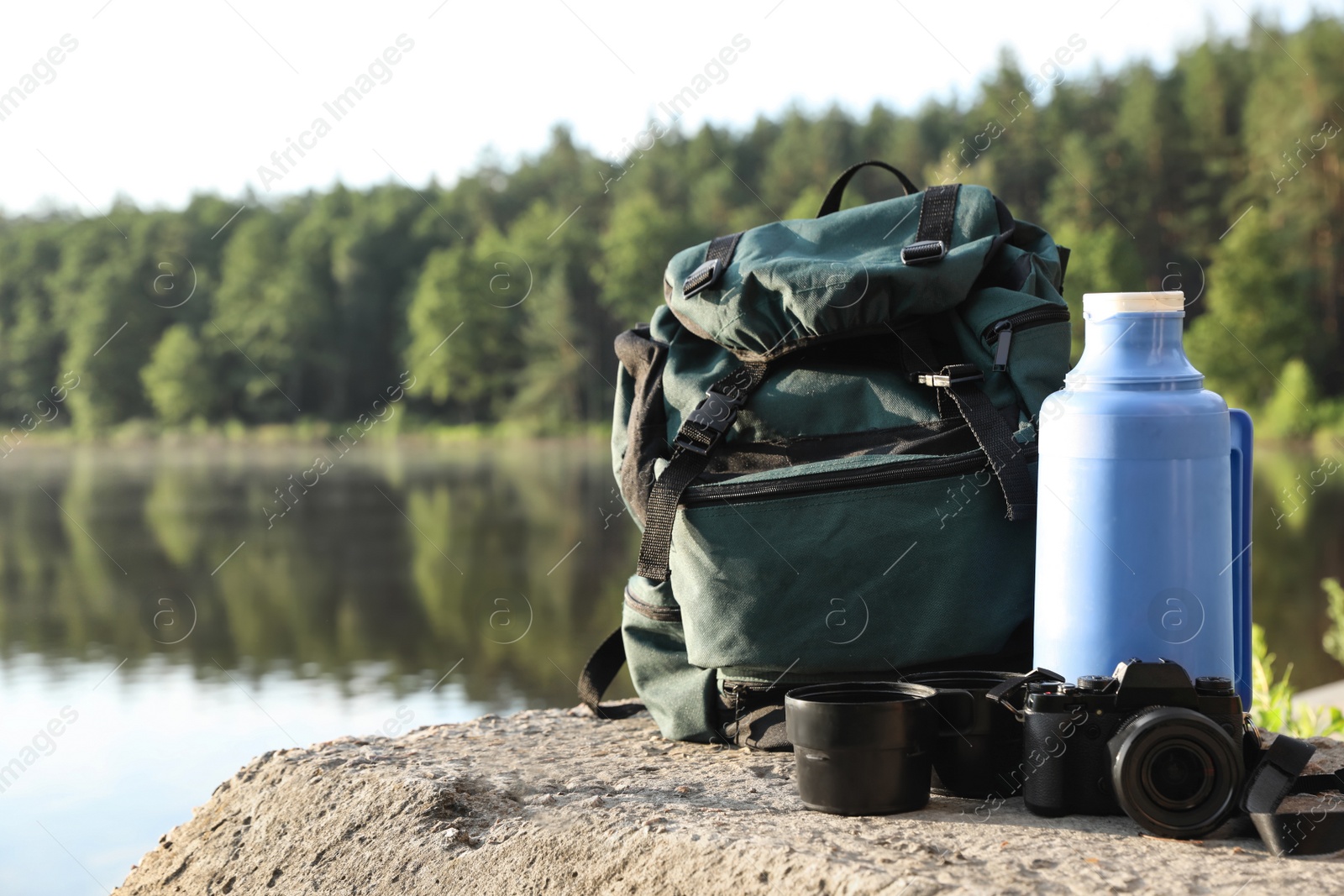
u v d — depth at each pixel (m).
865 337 2.05
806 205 53.62
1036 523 1.84
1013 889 1.25
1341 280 45.84
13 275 63.06
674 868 1.46
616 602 19.62
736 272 2.07
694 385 2.12
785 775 1.87
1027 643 1.88
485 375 60.25
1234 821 1.47
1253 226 42.97
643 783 1.88
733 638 1.91
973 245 1.98
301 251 65.56
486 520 31.67
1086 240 40.59
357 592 22.53
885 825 1.52
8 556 29.52
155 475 49.84
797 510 1.88
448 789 1.89
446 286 59.19
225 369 63.41
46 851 6.11
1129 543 1.60
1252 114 48.81
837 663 1.88
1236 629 1.87
